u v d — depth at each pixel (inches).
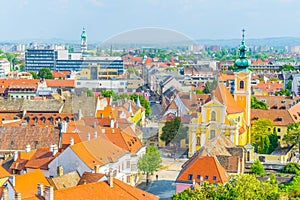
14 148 6225.4
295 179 6117.1
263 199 3634.4
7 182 4156.0
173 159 2354.8
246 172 6594.5
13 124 7209.6
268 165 7155.5
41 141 6220.5
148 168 2433.6
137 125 2321.6
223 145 6427.2
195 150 5841.5
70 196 3545.8
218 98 7249.0
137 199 3641.7
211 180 5073.8
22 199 3528.5
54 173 4995.1
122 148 2903.5
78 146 4886.8
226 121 7342.5
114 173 3102.9
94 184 3681.1
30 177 4325.8
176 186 4965.6
